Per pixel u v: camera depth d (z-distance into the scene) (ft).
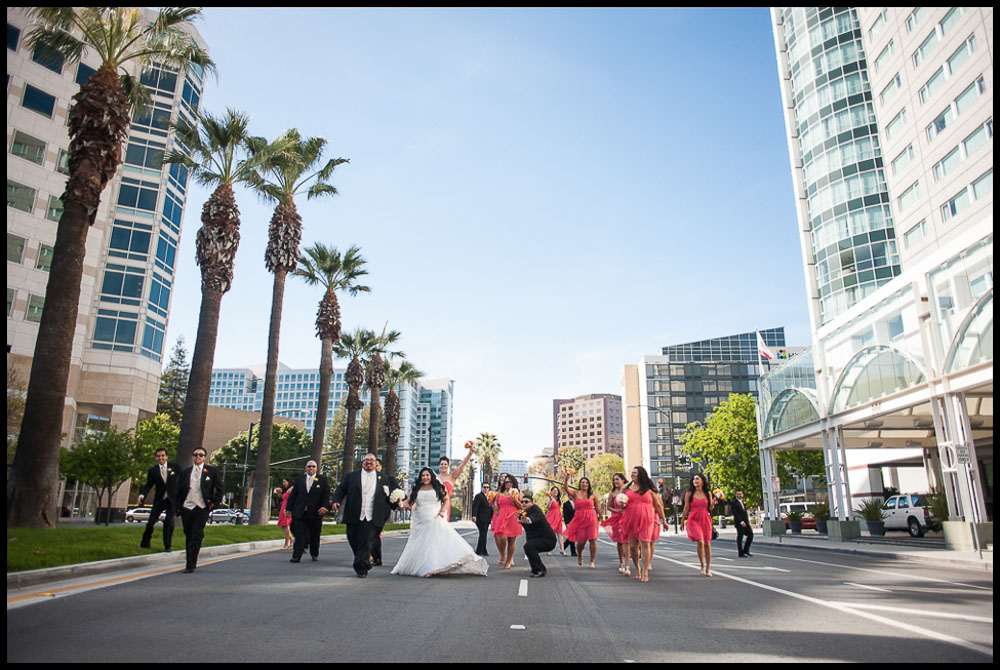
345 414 386.73
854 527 91.71
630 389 421.18
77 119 54.03
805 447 120.37
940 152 128.47
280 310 94.89
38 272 137.28
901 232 142.72
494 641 18.94
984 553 56.75
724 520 174.60
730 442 167.73
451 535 36.83
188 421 71.61
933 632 20.92
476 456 295.28
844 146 163.73
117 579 30.53
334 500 35.06
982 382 63.31
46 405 48.42
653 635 20.24
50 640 17.47
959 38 121.90
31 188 137.18
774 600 28.40
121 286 162.09
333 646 17.70
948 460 67.92
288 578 33.37
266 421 90.74
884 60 148.66
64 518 151.02
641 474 37.70
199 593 26.89
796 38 183.83
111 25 57.77
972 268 64.95
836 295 162.30
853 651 18.03
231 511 197.88
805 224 175.83
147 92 63.77
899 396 78.02
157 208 170.09
